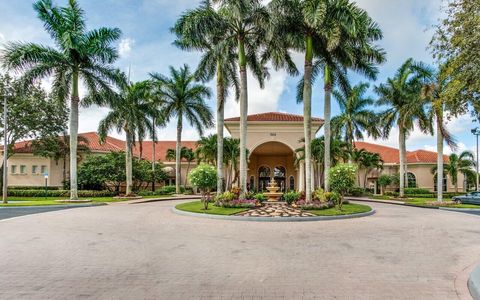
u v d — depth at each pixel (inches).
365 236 401.7
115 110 1124.5
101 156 1364.4
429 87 876.0
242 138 770.2
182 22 754.2
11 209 757.9
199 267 254.1
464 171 1540.4
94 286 207.3
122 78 985.5
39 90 1267.2
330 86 870.4
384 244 350.9
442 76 247.3
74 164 929.5
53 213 663.1
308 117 757.9
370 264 264.8
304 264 264.1
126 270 244.7
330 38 706.2
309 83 766.5
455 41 226.4
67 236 391.5
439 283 216.8
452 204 932.6
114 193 1251.8
